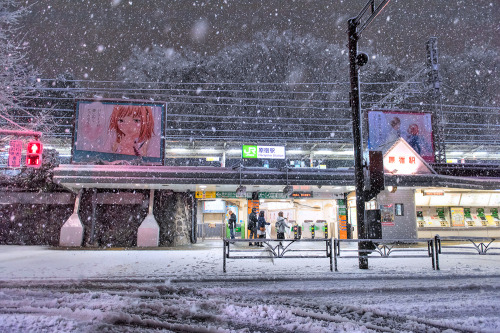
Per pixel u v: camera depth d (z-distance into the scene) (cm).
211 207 2431
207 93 5366
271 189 2158
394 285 708
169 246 1902
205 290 667
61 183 1767
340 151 2938
